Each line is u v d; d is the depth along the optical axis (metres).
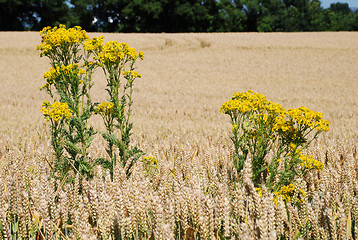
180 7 81.75
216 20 89.81
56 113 4.41
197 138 8.26
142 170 4.59
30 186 3.91
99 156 5.67
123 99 5.00
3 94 19.91
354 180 4.14
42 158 5.02
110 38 46.69
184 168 4.71
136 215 2.94
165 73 30.11
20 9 78.88
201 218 2.79
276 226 2.97
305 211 3.40
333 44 44.31
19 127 10.68
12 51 37.41
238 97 4.77
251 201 3.12
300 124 4.36
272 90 22.78
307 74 29.50
